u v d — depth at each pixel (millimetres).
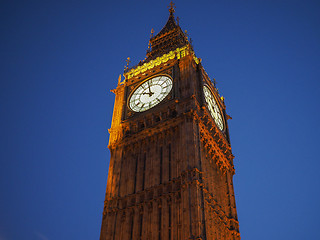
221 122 66750
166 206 48750
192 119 55156
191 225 44562
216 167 58594
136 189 53219
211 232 47781
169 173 52188
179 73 63719
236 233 53469
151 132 57938
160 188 51000
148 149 56906
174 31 86375
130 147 58688
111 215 51719
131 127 60969
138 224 49344
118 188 54250
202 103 60125
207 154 56781
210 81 69125
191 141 52688
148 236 47281
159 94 62469
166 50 79438
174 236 45469
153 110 60312
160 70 66312
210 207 50125
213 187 54500
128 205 51781
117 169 56844
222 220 52562
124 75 70812
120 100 67250
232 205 56906
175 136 55406
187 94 59719
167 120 57562
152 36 90062
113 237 49406
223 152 62125
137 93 65625
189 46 68750
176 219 46812
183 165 50781
